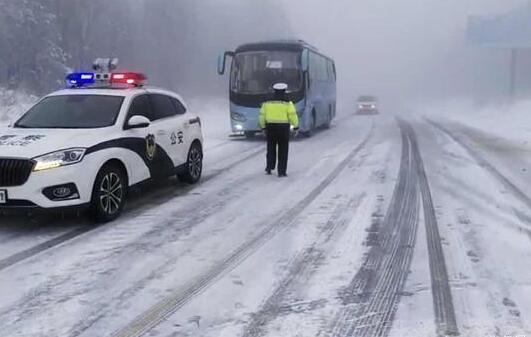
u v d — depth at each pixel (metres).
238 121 18.55
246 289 5.10
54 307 4.73
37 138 7.16
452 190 9.43
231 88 18.70
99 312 4.63
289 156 14.12
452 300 4.84
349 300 4.85
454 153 14.43
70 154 6.93
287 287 5.14
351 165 12.37
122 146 7.74
